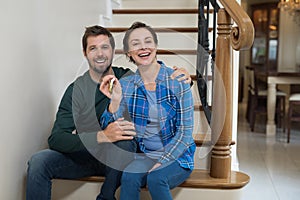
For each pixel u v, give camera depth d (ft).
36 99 7.23
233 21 6.61
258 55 26.91
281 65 26.09
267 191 9.99
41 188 6.26
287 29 25.77
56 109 8.14
